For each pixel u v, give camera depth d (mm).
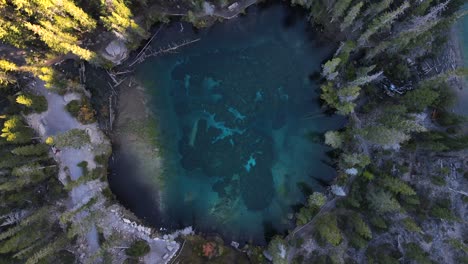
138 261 49031
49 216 48031
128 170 52625
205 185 53875
